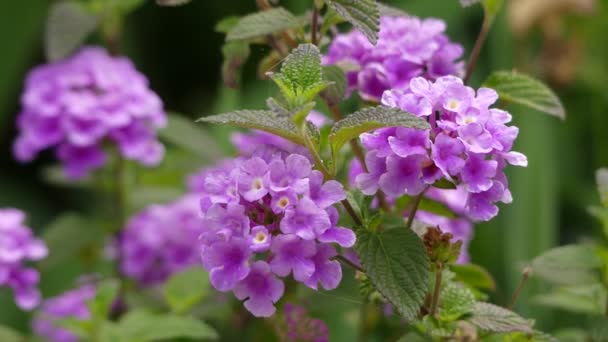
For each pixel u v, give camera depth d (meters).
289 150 0.48
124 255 0.57
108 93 0.56
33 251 0.52
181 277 0.51
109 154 0.58
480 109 0.39
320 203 0.38
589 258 0.45
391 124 0.38
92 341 0.49
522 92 0.44
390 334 0.51
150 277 0.57
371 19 0.40
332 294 0.44
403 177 0.39
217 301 0.53
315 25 0.43
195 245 0.56
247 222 0.38
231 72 0.45
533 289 0.57
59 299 0.57
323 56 0.45
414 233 0.39
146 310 0.52
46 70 0.57
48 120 0.56
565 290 0.49
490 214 0.39
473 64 0.45
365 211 0.41
